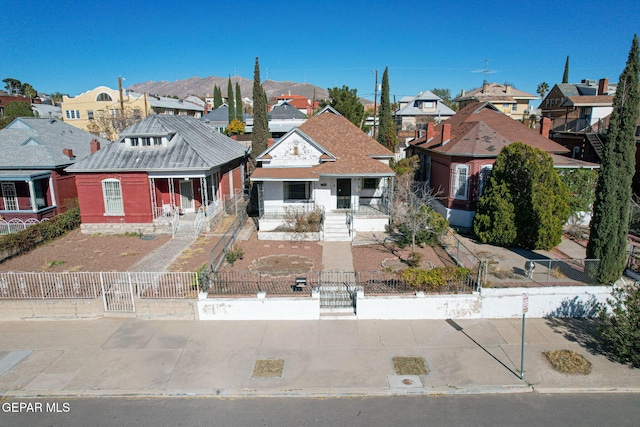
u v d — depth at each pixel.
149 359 14.26
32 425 11.47
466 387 12.75
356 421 11.45
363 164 27.98
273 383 12.98
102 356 14.48
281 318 16.62
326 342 15.10
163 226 27.25
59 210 30.73
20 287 17.72
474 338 15.34
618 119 17.06
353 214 27.09
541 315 16.86
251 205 33.88
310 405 12.11
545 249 22.86
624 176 17.05
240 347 14.86
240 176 38.25
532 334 15.58
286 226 26.52
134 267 21.23
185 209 29.56
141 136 27.50
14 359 14.37
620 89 17.00
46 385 13.06
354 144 31.08
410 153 43.03
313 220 25.88
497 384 12.89
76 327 16.39
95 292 17.45
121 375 13.48
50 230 26.30
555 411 11.80
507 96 73.56
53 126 36.28
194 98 124.38
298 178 25.78
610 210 17.22
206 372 13.55
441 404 12.09
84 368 13.84
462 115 38.28
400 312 16.61
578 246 24.00
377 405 12.07
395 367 13.68
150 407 12.10
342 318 16.61
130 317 17.00
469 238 25.89
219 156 30.86
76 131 38.03
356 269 20.61
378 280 18.03
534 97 75.69
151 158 27.06
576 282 17.77
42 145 31.45
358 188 28.39
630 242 22.92
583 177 26.77
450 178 28.16
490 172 26.36
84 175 26.91
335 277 19.25
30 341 15.48
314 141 28.12
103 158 27.30
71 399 12.49
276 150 28.16
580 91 56.75
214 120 80.94
